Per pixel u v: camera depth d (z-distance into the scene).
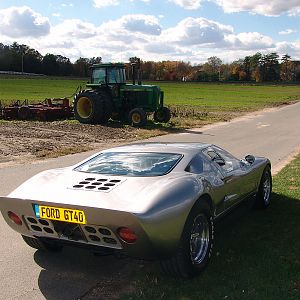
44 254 4.95
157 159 4.69
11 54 156.88
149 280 4.19
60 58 164.12
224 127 22.83
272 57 178.12
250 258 4.68
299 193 7.65
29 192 4.21
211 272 4.33
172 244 3.85
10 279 4.30
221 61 188.50
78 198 3.91
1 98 43.91
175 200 3.87
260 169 6.39
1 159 11.77
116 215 3.65
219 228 5.71
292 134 19.22
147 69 167.88
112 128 20.55
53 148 13.91
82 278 4.32
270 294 3.84
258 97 64.12
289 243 5.15
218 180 4.84
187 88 97.12
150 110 22.70
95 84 22.98
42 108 24.00
